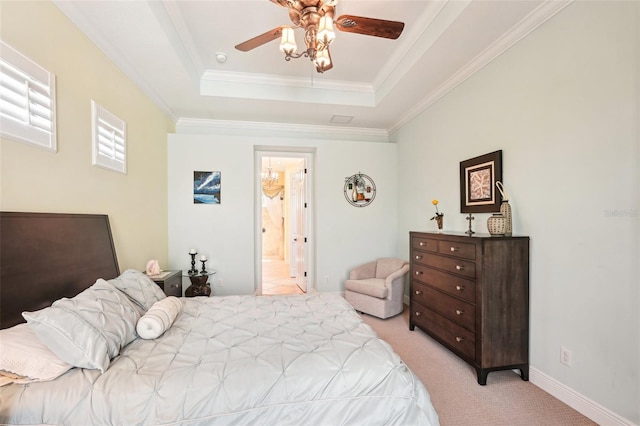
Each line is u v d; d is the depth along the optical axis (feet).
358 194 14.71
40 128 5.61
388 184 15.07
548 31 6.77
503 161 8.20
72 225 6.37
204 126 14.38
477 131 9.23
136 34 7.44
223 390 4.01
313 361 4.54
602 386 5.71
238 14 7.93
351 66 10.87
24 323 4.90
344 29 6.21
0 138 4.84
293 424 4.05
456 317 8.09
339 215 14.58
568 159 6.34
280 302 7.51
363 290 12.31
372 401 4.27
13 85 5.01
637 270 5.16
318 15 5.83
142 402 3.78
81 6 6.39
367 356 4.73
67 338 4.12
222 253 13.41
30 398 3.67
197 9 7.72
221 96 11.46
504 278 7.17
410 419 4.27
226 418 3.89
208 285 12.28
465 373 7.74
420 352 8.93
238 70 11.18
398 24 6.00
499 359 7.19
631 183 5.22
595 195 5.81
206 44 9.41
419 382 4.64
